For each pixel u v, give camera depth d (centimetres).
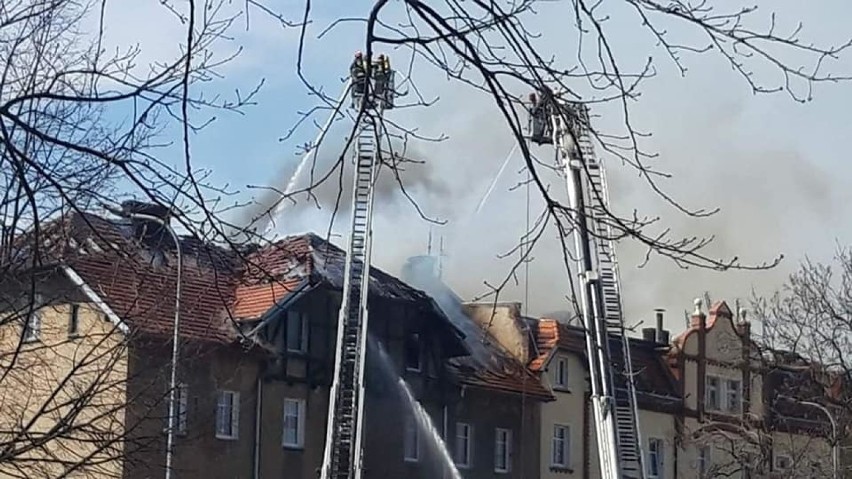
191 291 1888
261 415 4028
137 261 1313
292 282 1020
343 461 3209
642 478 2981
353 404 3225
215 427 3744
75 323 1762
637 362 5728
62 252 1285
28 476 1441
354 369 3203
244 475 3966
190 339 1986
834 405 4522
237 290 1135
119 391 1667
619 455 2872
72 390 1739
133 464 1612
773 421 5450
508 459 4925
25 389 1756
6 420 1703
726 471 5675
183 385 1920
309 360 4181
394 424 4512
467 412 4781
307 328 4194
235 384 3956
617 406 3016
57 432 1428
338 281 4022
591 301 2188
